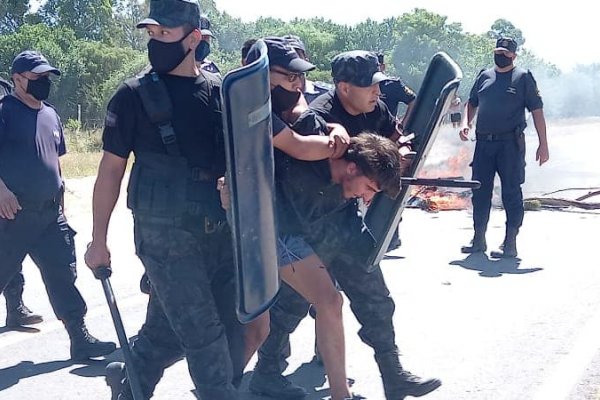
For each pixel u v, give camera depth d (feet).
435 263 28.17
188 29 11.85
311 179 13.55
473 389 16.39
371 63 14.30
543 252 29.86
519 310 21.95
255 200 11.36
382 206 14.42
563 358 18.08
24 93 18.53
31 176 18.22
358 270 14.60
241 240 11.16
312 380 17.29
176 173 11.93
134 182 12.10
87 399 16.47
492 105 28.81
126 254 30.48
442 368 17.61
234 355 13.20
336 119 14.48
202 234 12.08
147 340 13.47
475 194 29.78
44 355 19.25
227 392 12.00
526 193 46.62
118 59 167.32
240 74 10.79
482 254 29.68
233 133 10.84
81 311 18.84
